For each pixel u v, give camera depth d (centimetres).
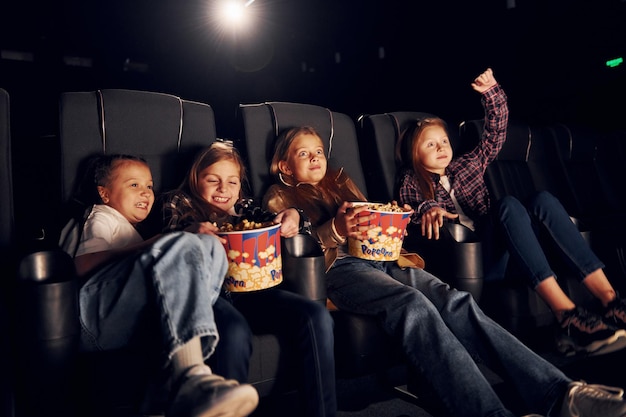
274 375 114
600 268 150
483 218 169
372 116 202
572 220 171
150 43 802
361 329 129
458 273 146
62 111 145
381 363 131
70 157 143
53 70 735
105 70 791
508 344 125
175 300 98
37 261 100
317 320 113
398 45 577
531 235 150
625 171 296
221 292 132
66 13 711
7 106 129
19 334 98
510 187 237
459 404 114
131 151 152
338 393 166
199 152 150
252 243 115
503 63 417
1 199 124
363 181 190
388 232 135
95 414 102
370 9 579
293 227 132
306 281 123
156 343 103
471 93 471
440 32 500
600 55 331
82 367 104
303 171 165
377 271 141
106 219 128
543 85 374
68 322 99
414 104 561
